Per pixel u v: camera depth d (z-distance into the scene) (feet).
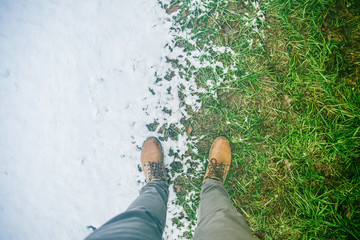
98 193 5.02
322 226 4.47
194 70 5.06
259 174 4.88
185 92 5.08
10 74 5.07
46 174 5.07
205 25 5.02
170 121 5.09
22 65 5.08
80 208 5.01
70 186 5.05
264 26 4.89
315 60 4.68
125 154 5.08
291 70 4.76
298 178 4.66
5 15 5.05
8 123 5.07
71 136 5.07
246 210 4.87
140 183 5.02
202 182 4.99
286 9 4.76
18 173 5.07
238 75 4.98
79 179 5.05
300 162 4.70
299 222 4.56
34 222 5.01
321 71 4.64
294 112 4.79
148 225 3.00
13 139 5.07
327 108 4.63
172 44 5.08
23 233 4.99
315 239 4.49
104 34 5.08
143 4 5.06
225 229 2.92
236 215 3.39
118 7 5.08
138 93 5.08
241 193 4.89
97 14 5.07
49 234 4.98
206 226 3.21
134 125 5.08
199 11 5.00
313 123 4.66
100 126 5.08
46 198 5.05
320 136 4.63
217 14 4.99
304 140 4.65
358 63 4.57
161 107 5.08
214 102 5.02
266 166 4.82
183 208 4.96
